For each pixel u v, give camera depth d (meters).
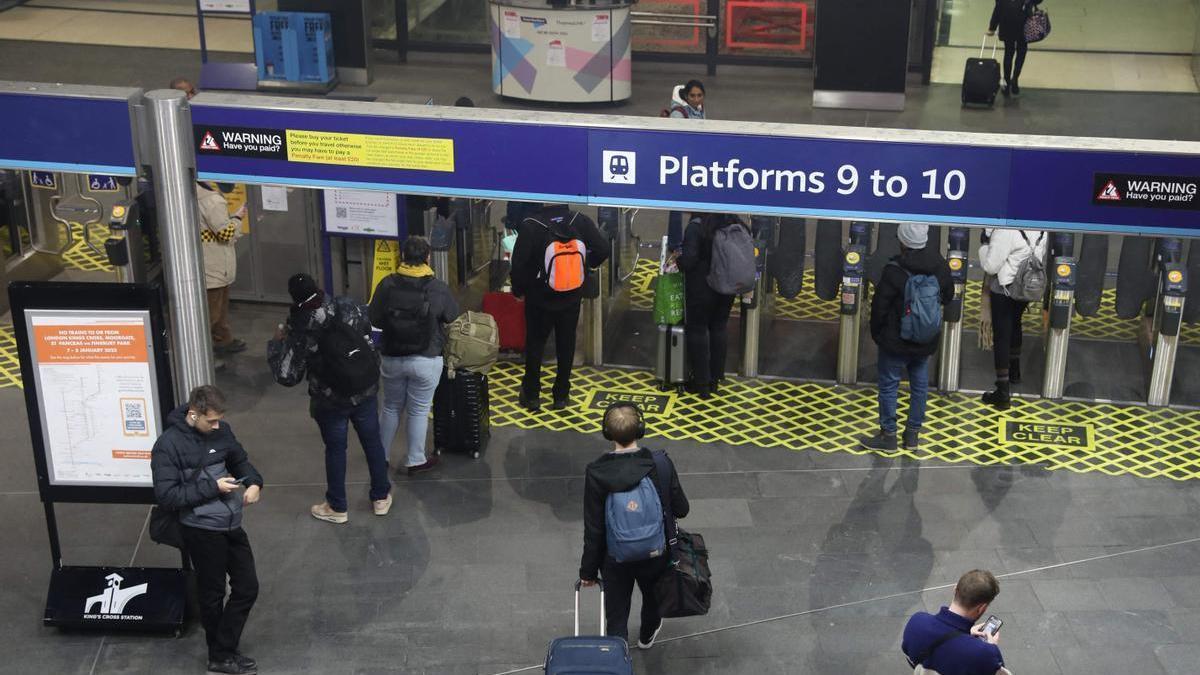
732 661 7.62
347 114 7.19
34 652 7.68
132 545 8.65
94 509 9.02
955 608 6.07
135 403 7.56
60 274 12.34
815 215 7.07
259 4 18.64
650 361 11.14
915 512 9.03
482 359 9.47
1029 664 7.59
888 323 9.38
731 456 9.72
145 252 10.78
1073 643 7.76
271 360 8.29
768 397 10.57
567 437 9.95
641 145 7.05
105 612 7.79
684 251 10.04
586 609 8.05
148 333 7.43
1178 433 10.03
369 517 8.94
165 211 7.55
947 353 10.51
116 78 18.22
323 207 10.79
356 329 8.33
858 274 10.45
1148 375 10.52
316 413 8.49
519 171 7.17
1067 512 9.02
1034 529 8.84
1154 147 6.76
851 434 10.02
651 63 18.73
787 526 8.87
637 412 7.04
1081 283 10.66
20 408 10.27
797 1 18.14
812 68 18.27
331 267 11.12
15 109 7.35
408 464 9.38
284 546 8.63
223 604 7.88
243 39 20.11
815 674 7.52
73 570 7.88
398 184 7.29
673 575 7.08
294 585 8.26
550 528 8.84
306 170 7.34
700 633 7.86
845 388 10.73
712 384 10.60
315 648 7.72
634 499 6.85
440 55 19.09
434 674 7.51
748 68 18.61
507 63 17.23
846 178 6.98
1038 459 9.67
